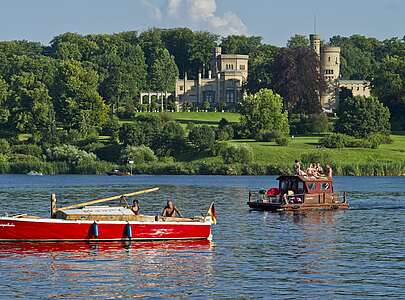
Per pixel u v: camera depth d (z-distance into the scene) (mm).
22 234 89250
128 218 92438
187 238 94500
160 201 156625
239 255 84812
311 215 127750
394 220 120438
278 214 129000
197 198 165375
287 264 79438
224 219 120875
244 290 68125
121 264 79312
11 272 74812
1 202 149250
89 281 71250
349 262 80562
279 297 65875
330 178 139500
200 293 67125
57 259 81438
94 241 91062
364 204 150125
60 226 89625
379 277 73125
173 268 77375
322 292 67500
